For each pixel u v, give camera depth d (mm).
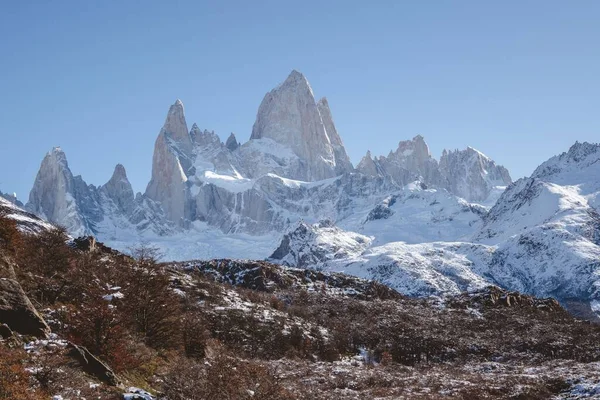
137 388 37875
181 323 55688
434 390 63625
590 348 109625
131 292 52406
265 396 39469
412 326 113750
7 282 38156
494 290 157375
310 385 59406
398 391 61281
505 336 115500
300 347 88000
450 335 111375
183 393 38531
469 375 76562
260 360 75750
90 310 42781
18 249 54969
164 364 47031
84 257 65500
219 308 89875
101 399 33531
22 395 30656
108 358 41312
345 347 98375
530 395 63125
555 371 78625
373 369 80438
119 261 74500
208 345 59062
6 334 35219
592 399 60500
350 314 119438
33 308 38281
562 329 123625
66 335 41875
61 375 33844
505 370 83938
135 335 48719
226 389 38719
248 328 86000
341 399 53688
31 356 34469
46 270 54594
